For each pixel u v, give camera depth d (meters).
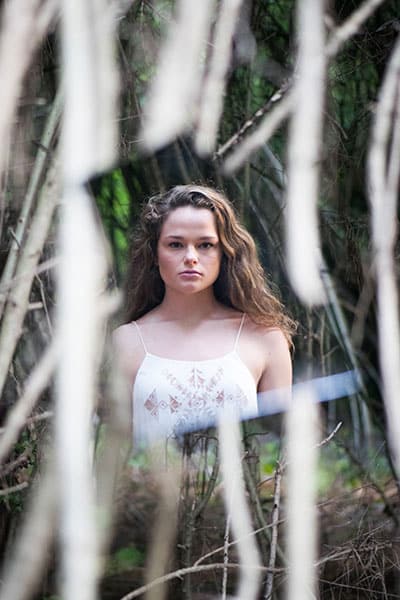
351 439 3.41
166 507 2.27
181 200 2.48
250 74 2.94
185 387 2.39
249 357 2.46
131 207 3.11
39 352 2.57
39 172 1.92
